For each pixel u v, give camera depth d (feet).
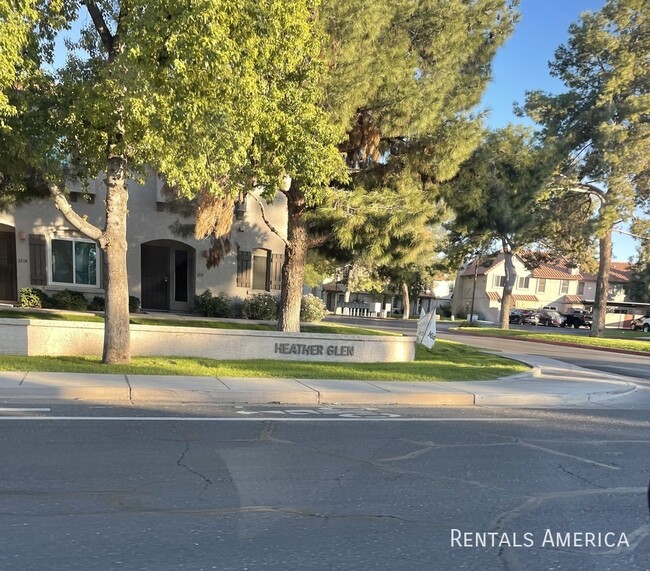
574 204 96.22
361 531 13.07
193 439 20.43
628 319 175.42
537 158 47.67
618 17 80.33
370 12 35.27
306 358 42.98
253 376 33.60
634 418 28.86
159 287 65.05
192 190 34.83
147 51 24.79
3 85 24.58
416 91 37.19
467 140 39.55
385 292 196.24
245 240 64.44
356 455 19.31
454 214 46.09
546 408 31.04
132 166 32.58
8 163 31.94
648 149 77.61
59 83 30.01
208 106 26.17
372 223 38.52
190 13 23.25
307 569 11.16
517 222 47.65
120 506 13.94
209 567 11.06
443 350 57.62
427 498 15.42
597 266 114.32
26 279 57.62
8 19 23.41
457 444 21.45
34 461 17.06
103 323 39.34
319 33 32.78
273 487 15.76
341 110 36.19
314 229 47.80
